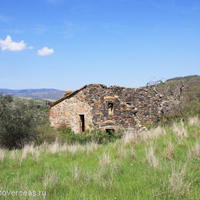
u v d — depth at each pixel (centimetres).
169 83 3159
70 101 2439
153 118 2572
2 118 1758
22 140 1731
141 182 504
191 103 2103
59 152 1045
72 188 504
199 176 500
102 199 432
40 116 2180
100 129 2188
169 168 559
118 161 679
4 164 845
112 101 2189
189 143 821
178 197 407
